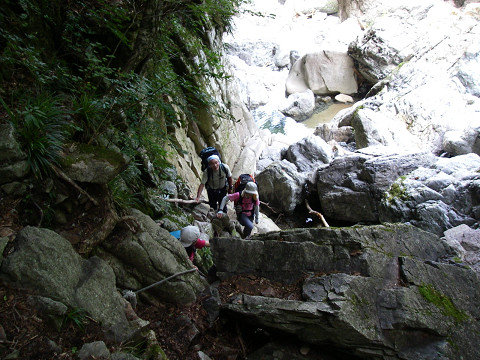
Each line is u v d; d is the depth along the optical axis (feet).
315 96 57.16
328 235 10.77
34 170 8.59
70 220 9.48
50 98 10.02
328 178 30.04
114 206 10.53
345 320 8.57
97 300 8.21
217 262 11.49
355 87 55.26
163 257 10.28
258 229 24.12
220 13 17.60
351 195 27.94
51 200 9.13
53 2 12.78
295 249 10.72
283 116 52.37
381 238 10.80
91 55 11.29
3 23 10.58
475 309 10.04
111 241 9.94
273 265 10.90
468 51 44.16
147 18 11.84
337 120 47.09
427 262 10.76
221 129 28.12
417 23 50.29
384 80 47.50
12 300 7.25
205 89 23.97
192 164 22.98
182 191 18.84
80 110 10.64
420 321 8.95
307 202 31.40
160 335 9.44
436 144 36.99
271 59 62.44
